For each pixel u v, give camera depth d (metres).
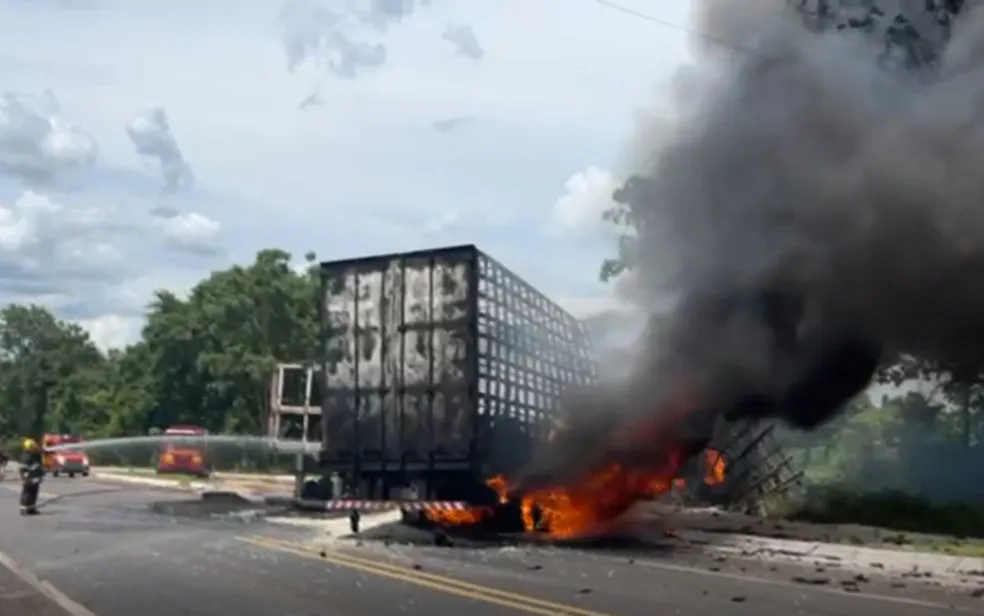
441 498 17.77
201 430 49.62
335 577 12.76
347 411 18.19
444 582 12.37
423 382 17.59
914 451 24.83
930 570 14.36
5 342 91.31
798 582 12.96
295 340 60.59
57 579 12.49
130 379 69.94
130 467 60.91
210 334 61.22
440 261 17.70
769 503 22.22
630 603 10.95
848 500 21.62
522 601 10.97
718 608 10.73
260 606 10.58
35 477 22.14
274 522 20.41
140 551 15.41
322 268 18.62
